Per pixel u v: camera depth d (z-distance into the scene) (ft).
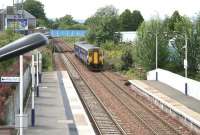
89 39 302.66
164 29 163.32
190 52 153.17
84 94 123.85
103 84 145.48
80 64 223.71
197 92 105.70
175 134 73.31
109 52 244.42
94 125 81.10
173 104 95.76
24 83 102.99
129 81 143.02
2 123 67.87
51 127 74.74
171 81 128.88
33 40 11.78
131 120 85.92
